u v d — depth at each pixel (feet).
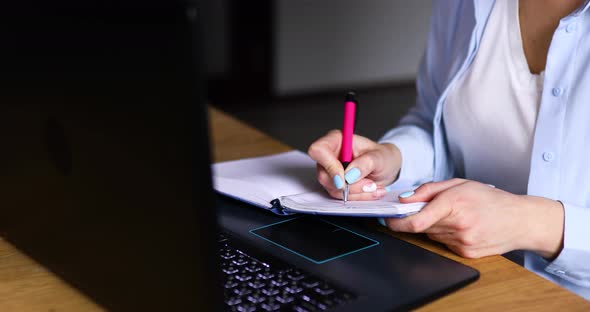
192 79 1.37
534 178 3.15
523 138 3.34
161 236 1.59
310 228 2.70
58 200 1.94
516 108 3.34
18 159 2.06
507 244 2.53
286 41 16.51
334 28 16.94
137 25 1.40
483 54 3.48
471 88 3.52
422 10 17.97
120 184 1.65
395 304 2.03
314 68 17.10
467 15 3.71
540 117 3.11
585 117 3.00
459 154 3.83
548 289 2.26
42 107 1.80
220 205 3.01
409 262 2.37
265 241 2.53
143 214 1.62
